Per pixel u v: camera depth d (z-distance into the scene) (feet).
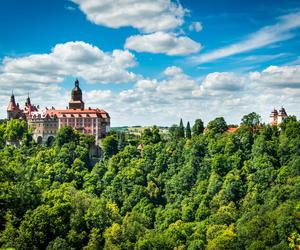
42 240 449.48
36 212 464.65
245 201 629.10
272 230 474.90
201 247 516.73
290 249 430.20
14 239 433.48
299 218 479.41
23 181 549.13
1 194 474.90
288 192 585.63
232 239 496.23
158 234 557.33
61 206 490.90
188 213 652.89
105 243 477.77
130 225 524.93
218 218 595.06
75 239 464.65
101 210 521.24
